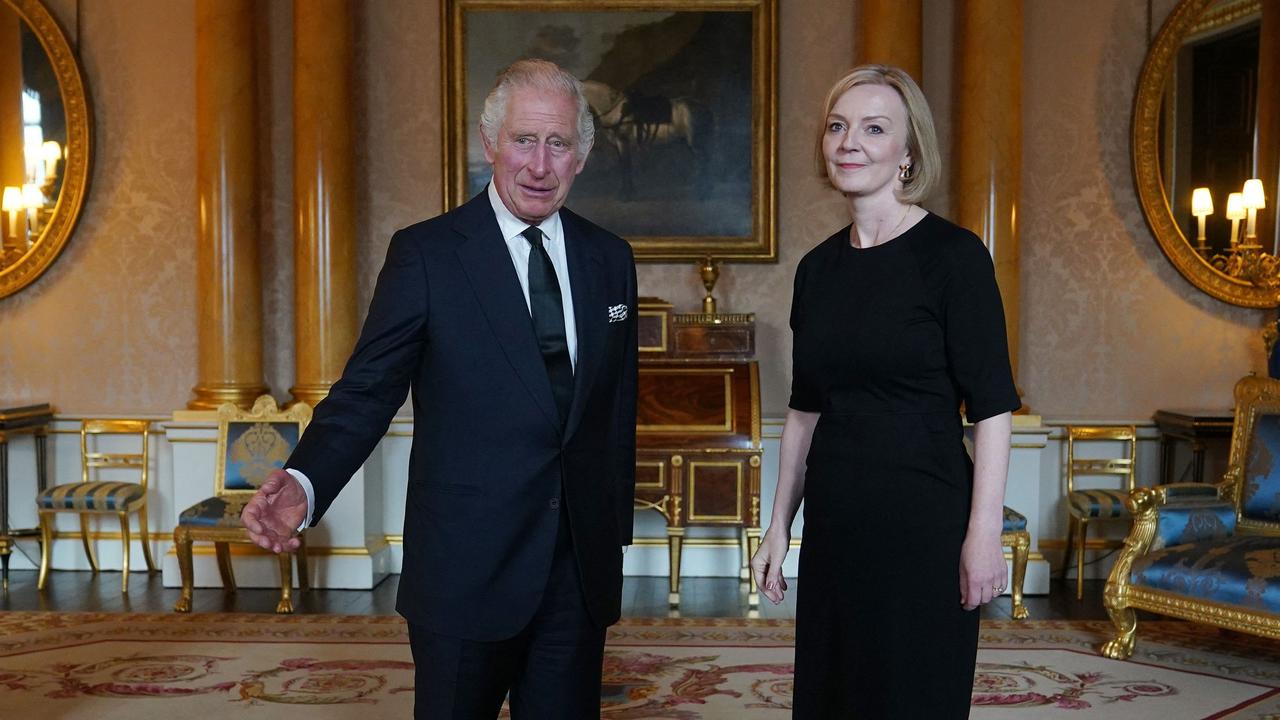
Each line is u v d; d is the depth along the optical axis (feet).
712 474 18.17
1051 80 20.39
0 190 20.75
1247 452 15.58
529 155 6.77
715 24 20.42
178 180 20.89
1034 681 13.65
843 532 6.90
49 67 20.57
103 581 19.88
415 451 7.10
